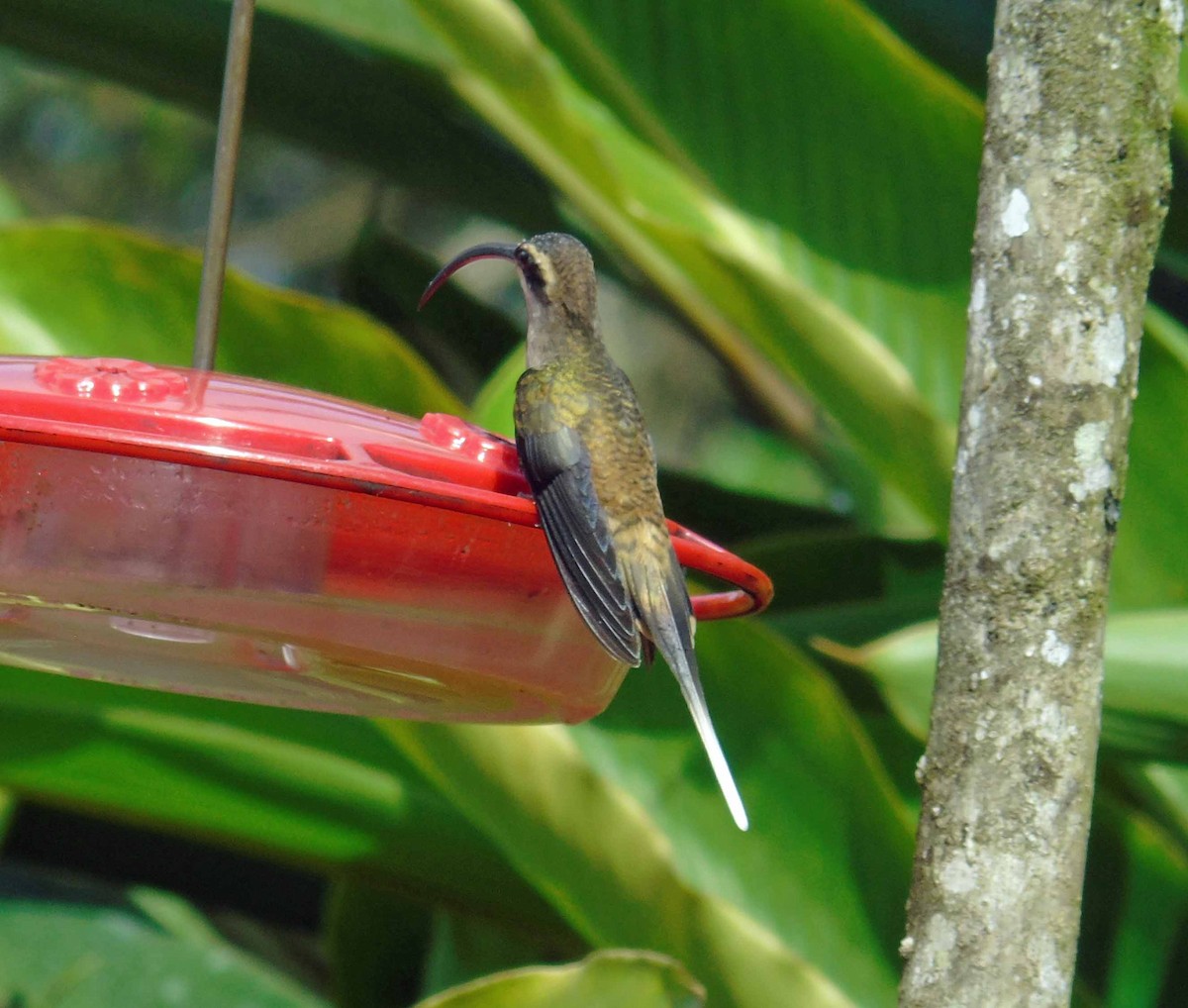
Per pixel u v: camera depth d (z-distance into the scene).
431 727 7.71
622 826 7.66
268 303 8.20
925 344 8.80
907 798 10.28
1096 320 4.87
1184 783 9.67
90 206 21.77
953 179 8.44
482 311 13.59
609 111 9.25
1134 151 4.91
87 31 11.63
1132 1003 10.17
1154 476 8.42
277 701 6.05
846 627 10.16
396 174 12.52
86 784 9.71
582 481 5.45
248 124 12.24
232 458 4.54
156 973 12.95
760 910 8.02
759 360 12.37
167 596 4.81
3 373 5.22
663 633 5.62
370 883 10.19
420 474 5.11
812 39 8.22
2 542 4.78
